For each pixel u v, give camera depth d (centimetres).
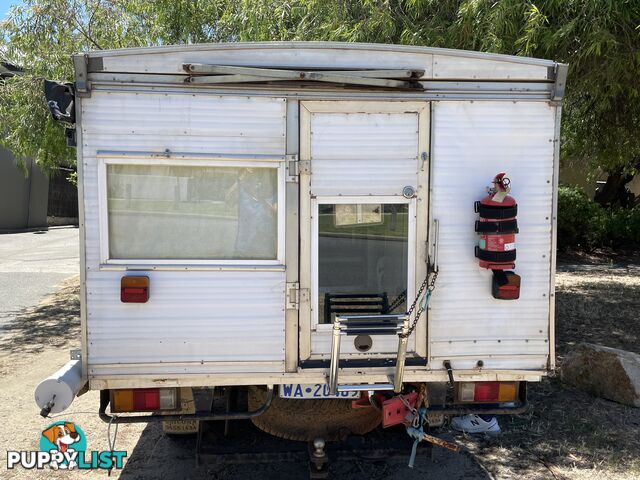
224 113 300
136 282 297
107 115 295
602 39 498
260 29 666
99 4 813
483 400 323
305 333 309
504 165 313
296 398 323
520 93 312
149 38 834
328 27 600
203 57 299
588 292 943
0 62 845
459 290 315
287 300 308
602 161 869
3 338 718
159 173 302
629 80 608
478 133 311
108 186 300
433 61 307
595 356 505
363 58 306
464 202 312
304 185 305
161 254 305
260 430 351
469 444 421
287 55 304
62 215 2455
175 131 298
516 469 386
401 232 312
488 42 519
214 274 304
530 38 502
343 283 312
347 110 305
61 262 1352
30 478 374
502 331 318
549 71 311
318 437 338
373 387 309
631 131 779
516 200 315
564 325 736
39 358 634
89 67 292
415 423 319
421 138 308
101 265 299
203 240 307
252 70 295
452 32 555
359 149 306
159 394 309
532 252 318
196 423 398
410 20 594
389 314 310
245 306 306
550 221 317
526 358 321
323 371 311
